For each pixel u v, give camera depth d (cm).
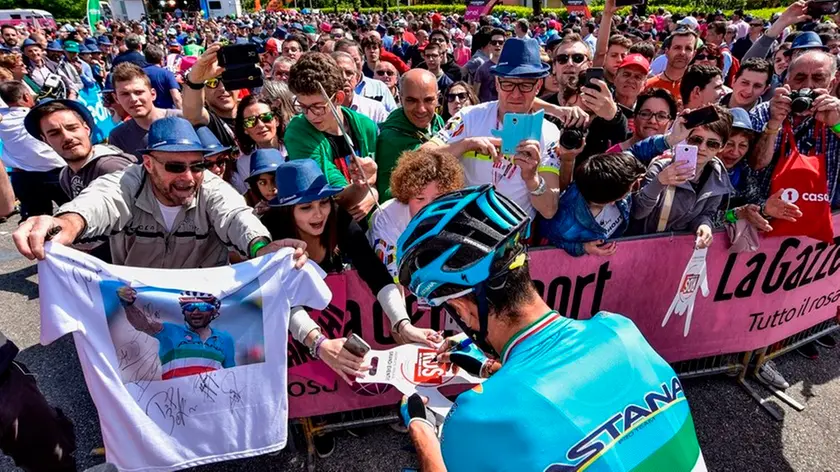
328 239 242
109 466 168
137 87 369
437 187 210
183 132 211
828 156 294
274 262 211
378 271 232
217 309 213
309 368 257
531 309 104
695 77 367
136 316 207
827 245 296
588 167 232
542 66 270
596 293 274
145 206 224
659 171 255
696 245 258
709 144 249
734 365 317
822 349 348
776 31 520
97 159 297
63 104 290
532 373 96
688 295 280
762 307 300
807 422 286
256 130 344
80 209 202
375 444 283
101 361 206
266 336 221
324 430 276
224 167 319
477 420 94
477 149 259
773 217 262
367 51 727
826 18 874
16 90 431
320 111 287
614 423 93
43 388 330
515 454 89
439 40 795
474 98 434
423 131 326
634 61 370
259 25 2350
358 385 266
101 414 216
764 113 298
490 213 101
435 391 180
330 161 298
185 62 636
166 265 241
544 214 254
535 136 231
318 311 251
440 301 107
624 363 99
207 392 223
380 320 261
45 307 191
